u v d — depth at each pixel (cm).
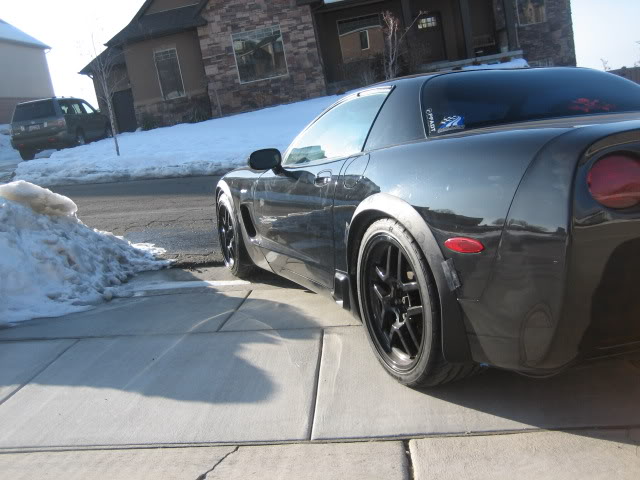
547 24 2217
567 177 209
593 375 286
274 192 414
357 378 305
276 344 355
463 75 328
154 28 2202
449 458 234
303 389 297
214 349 354
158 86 2255
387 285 300
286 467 237
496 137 245
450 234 244
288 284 494
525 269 218
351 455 241
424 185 261
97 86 2467
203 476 235
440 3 2278
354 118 357
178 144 1695
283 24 2095
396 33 2128
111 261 551
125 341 375
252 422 271
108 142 1889
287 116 1898
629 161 208
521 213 219
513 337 229
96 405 296
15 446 265
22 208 489
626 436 237
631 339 221
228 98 2155
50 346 373
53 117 1895
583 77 329
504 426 252
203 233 716
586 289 209
